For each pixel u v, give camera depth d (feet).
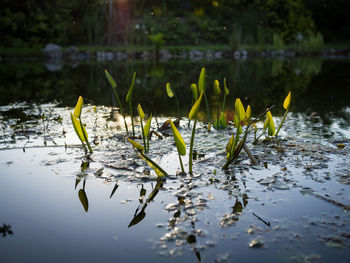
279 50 43.86
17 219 3.69
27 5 37.52
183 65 27.84
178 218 3.71
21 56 34.32
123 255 3.05
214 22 48.91
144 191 4.43
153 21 46.26
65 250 3.12
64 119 8.86
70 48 36.09
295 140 6.63
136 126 8.05
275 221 3.61
